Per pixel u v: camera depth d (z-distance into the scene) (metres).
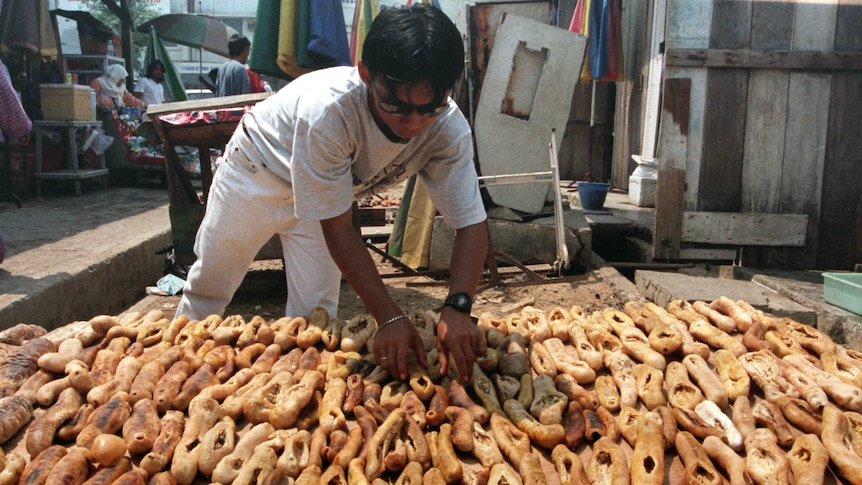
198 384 1.80
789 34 4.66
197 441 1.59
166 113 4.20
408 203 5.45
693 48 4.70
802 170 4.80
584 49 5.22
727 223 4.88
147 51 10.59
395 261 5.03
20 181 7.74
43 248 5.09
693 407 1.75
